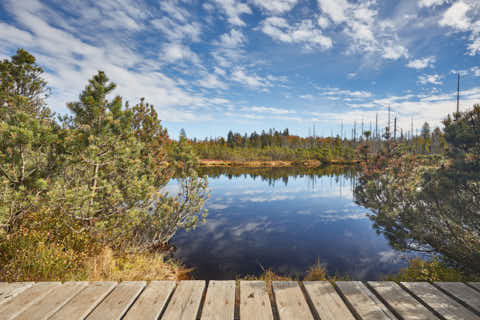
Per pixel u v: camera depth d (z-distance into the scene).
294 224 10.52
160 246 7.28
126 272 4.65
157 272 5.34
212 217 11.66
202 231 9.23
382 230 4.95
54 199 3.79
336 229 9.80
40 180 3.60
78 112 4.77
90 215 4.54
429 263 4.89
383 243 8.09
